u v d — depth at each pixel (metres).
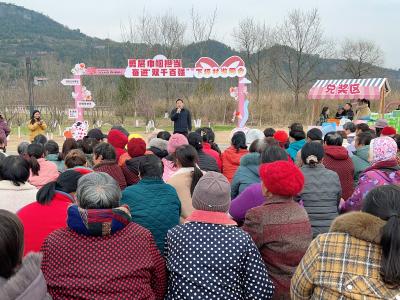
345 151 4.94
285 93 35.25
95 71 15.79
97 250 2.30
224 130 24.36
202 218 2.47
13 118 26.88
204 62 15.84
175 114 12.63
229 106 29.28
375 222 1.86
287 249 2.62
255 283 2.39
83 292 2.23
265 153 3.70
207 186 2.48
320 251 1.94
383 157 3.73
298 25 38.50
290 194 2.73
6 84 30.48
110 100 29.30
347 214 1.97
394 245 1.75
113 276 2.26
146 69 15.77
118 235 2.37
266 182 2.75
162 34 31.42
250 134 6.07
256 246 2.62
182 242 2.44
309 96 19.09
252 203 3.18
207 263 2.37
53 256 2.30
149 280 2.43
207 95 30.56
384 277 1.78
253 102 31.75
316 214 3.69
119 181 4.32
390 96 30.00
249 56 38.88
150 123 22.55
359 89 17.62
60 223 2.77
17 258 1.82
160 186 3.25
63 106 26.00
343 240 1.91
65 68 30.84
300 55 38.44
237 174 4.19
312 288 1.99
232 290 2.37
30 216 2.79
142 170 3.31
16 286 1.75
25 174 3.38
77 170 3.44
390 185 2.02
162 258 2.54
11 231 1.79
